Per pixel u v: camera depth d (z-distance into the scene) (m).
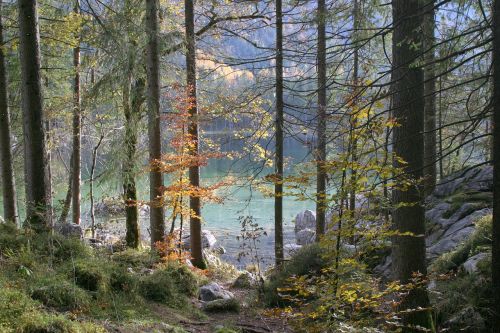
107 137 15.48
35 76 8.18
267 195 11.05
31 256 6.34
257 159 12.61
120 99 13.00
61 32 12.32
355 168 4.75
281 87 10.84
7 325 4.21
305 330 4.99
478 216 9.20
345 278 5.55
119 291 6.62
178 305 7.47
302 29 11.45
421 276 6.16
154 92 11.19
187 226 19.66
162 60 12.06
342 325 4.48
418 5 5.88
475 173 10.91
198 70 13.11
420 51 5.92
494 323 4.84
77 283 6.15
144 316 6.10
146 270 9.68
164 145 12.70
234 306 8.04
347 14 7.79
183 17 14.37
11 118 14.73
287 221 21.72
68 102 14.60
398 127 6.18
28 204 7.94
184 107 11.48
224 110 11.34
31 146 8.15
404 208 6.34
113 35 10.84
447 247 8.70
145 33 10.89
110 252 10.88
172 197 11.89
